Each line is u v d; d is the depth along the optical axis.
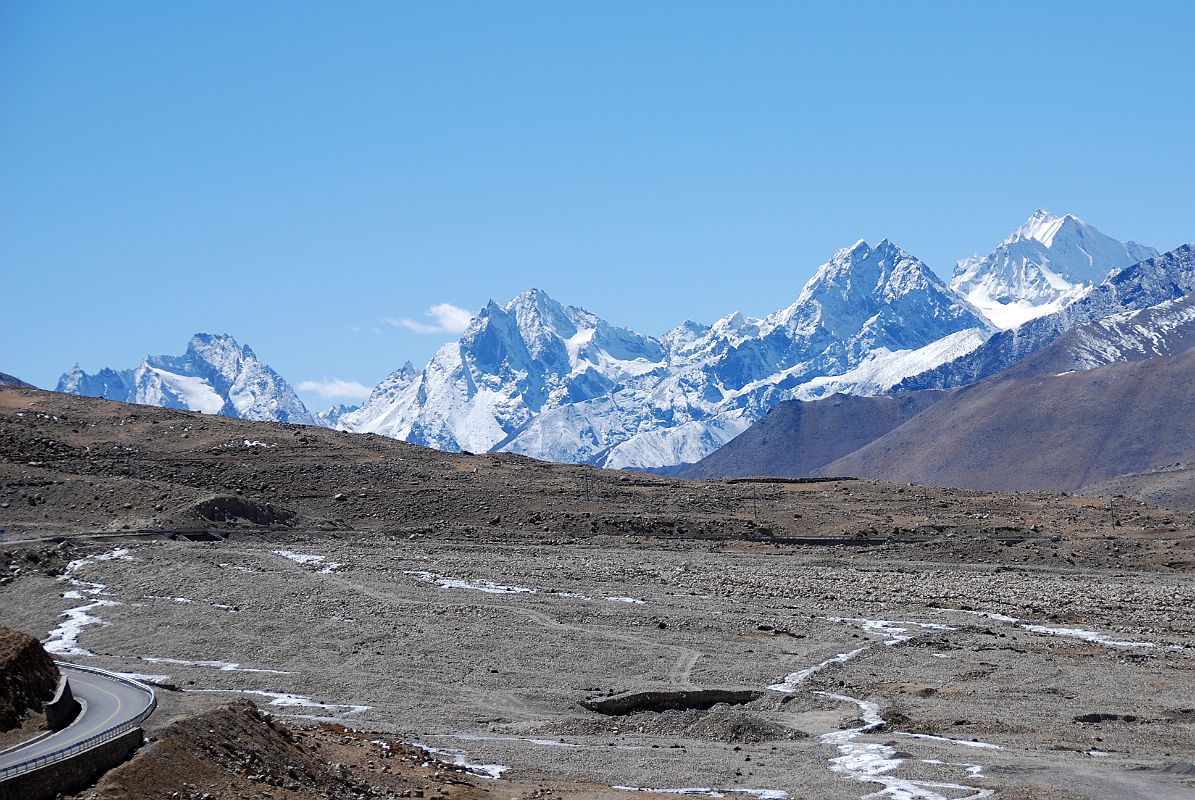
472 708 118.12
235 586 168.38
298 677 127.38
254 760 79.31
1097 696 122.75
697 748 105.12
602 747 104.81
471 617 154.62
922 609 169.88
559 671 132.25
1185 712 115.81
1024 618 166.50
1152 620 165.25
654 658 137.00
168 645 140.50
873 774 95.81
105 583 170.38
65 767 70.06
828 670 133.50
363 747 92.69
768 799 89.38
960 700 121.69
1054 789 91.31
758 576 195.12
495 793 87.00
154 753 74.81
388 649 139.00
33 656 83.00
